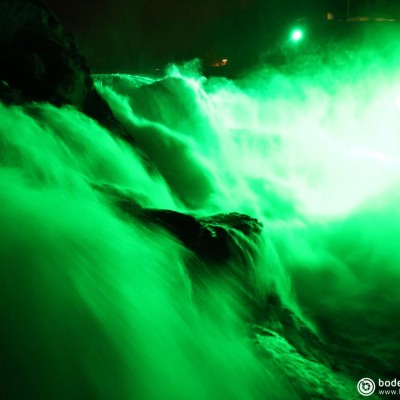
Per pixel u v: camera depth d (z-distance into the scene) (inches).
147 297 169.6
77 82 339.9
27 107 278.4
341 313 278.4
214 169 423.8
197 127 484.1
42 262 154.9
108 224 202.2
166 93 474.6
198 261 210.1
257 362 177.3
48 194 210.7
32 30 330.0
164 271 190.1
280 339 199.8
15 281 142.6
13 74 302.7
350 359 222.8
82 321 141.9
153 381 139.6
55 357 126.2
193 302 193.8
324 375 186.9
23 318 132.0
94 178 278.2
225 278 213.0
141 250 194.1
